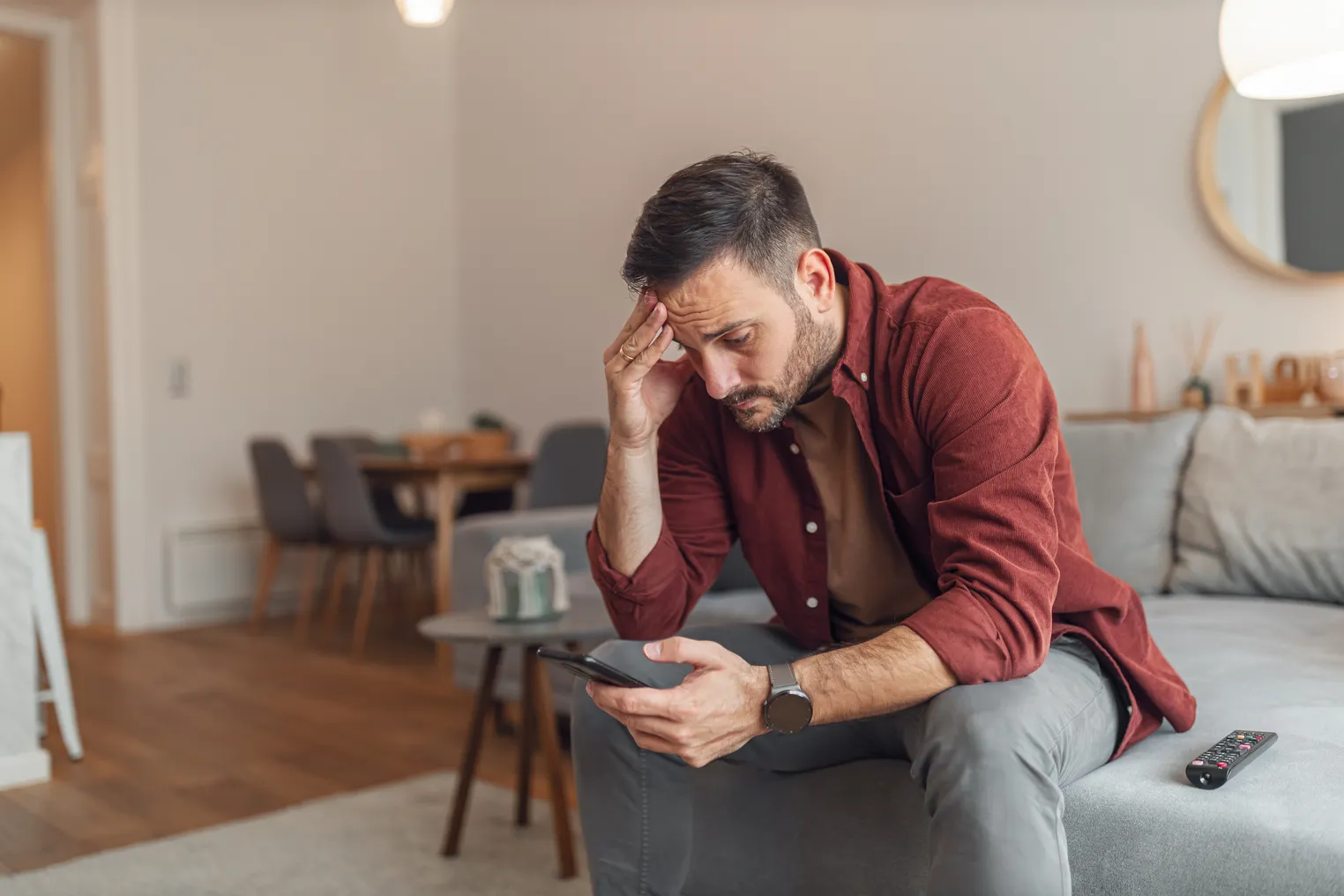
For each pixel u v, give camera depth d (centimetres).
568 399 536
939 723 109
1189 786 115
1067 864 104
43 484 540
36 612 283
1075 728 114
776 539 140
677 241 116
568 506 420
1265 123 315
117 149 475
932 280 134
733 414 134
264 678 378
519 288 558
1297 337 311
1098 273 353
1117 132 347
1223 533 228
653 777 138
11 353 561
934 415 121
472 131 582
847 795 139
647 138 494
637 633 146
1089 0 352
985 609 111
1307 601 221
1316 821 105
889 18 404
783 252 119
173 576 480
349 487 419
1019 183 371
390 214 571
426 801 243
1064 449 129
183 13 497
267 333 524
